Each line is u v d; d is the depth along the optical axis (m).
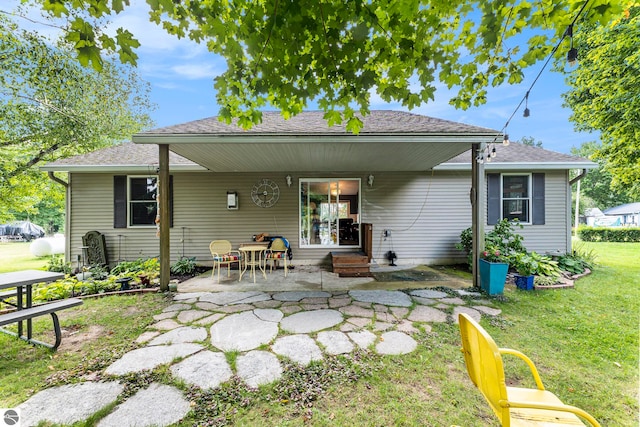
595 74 8.60
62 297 4.42
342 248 7.38
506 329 3.17
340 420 1.84
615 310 3.76
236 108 2.23
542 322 3.37
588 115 9.45
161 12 1.72
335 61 1.79
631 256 8.76
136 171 7.05
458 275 5.95
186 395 2.07
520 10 1.73
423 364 2.47
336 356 2.59
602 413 1.91
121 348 2.76
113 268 6.65
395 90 2.13
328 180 7.38
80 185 7.04
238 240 7.27
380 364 2.46
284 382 2.21
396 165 6.60
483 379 1.35
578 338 2.96
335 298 4.31
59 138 9.45
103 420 1.82
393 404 1.97
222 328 3.21
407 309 3.81
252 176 7.30
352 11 1.59
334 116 2.23
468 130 4.45
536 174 7.14
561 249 7.12
